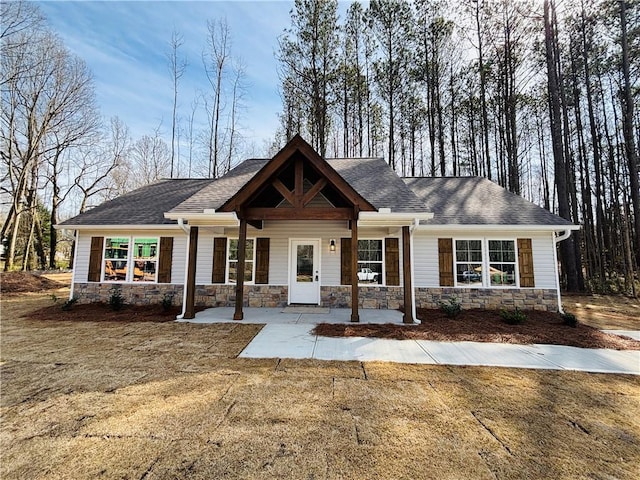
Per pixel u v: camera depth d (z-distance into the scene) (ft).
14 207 63.57
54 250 81.15
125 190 90.22
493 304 32.63
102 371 16.02
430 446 9.86
